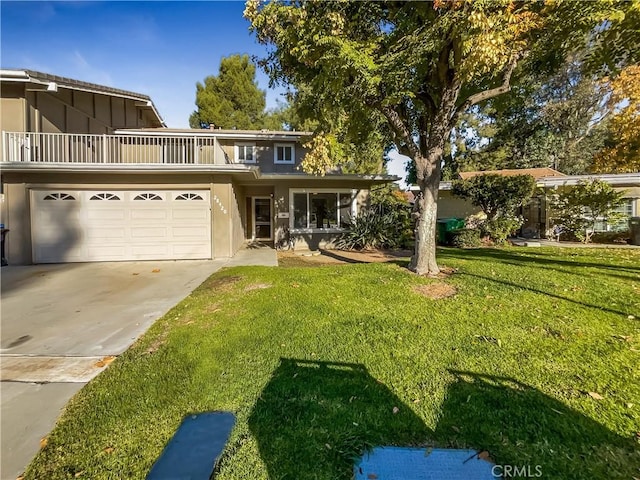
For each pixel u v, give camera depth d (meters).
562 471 1.86
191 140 11.06
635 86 13.50
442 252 10.27
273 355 3.39
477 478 1.84
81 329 4.38
